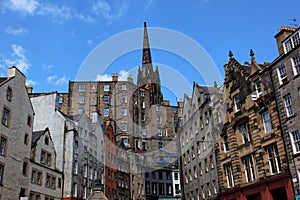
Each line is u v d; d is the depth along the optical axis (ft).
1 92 112.88
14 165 116.06
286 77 95.81
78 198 153.58
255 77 109.19
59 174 148.25
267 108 102.17
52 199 139.64
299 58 92.07
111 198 179.42
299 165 87.20
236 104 120.16
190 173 157.48
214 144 130.21
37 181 131.44
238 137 116.67
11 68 123.75
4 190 107.96
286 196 94.99
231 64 124.36
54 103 164.25
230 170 121.29
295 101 90.99
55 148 154.61
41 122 161.07
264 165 101.09
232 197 115.34
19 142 121.49
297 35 93.66
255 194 104.42
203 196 142.31
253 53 113.19
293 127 90.68
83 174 159.94
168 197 232.73
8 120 116.06
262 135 103.19
